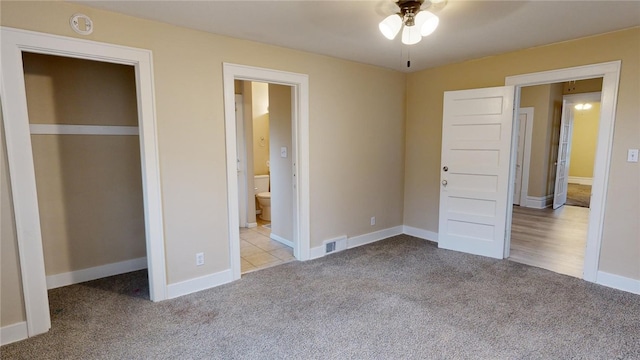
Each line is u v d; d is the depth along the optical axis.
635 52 2.81
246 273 3.45
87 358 2.11
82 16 2.33
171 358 2.11
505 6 2.34
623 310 2.65
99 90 3.25
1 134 2.13
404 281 3.23
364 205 4.36
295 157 3.69
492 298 2.87
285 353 2.16
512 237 4.70
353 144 4.12
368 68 4.15
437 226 4.48
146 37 2.60
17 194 2.21
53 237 3.10
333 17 2.54
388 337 2.32
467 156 3.91
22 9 2.13
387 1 2.26
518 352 2.15
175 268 2.92
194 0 2.24
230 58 3.04
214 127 3.01
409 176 4.75
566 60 3.19
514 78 3.56
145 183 2.71
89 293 2.99
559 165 6.70
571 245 4.33
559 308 2.70
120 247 3.47
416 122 4.57
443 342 2.26
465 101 3.86
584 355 2.12
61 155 3.09
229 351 2.18
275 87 4.38
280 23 2.68
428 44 3.29
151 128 2.68
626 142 2.91
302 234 3.76
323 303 2.81
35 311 2.33
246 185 5.25
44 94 2.97
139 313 2.65
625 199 2.95
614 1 2.25
